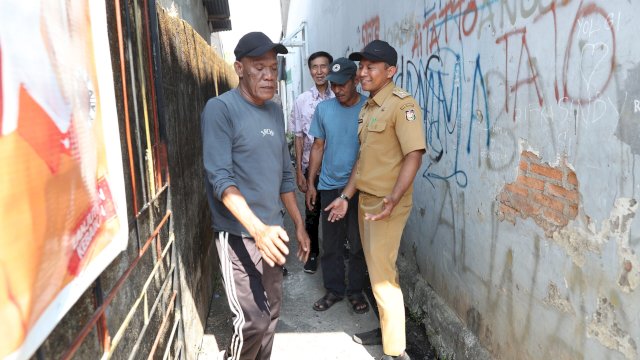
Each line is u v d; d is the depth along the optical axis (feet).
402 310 8.94
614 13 4.98
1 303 2.64
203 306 10.86
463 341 8.91
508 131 7.29
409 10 11.94
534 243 6.69
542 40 6.30
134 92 5.97
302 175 14.30
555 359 6.28
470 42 8.50
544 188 6.40
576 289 5.80
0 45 2.66
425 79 11.00
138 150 6.04
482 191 8.26
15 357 2.73
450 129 9.63
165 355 6.75
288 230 18.47
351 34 19.35
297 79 45.65
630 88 4.79
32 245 2.98
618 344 5.13
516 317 7.25
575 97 5.66
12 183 2.79
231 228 7.61
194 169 11.25
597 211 5.37
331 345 10.28
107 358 4.47
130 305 5.49
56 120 3.37
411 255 12.55
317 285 13.30
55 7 3.41
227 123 7.35
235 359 7.83
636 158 4.76
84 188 3.84
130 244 5.50
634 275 4.86
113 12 5.36
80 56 3.87
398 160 8.78
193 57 12.55
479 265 8.47
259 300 7.73
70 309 3.84
